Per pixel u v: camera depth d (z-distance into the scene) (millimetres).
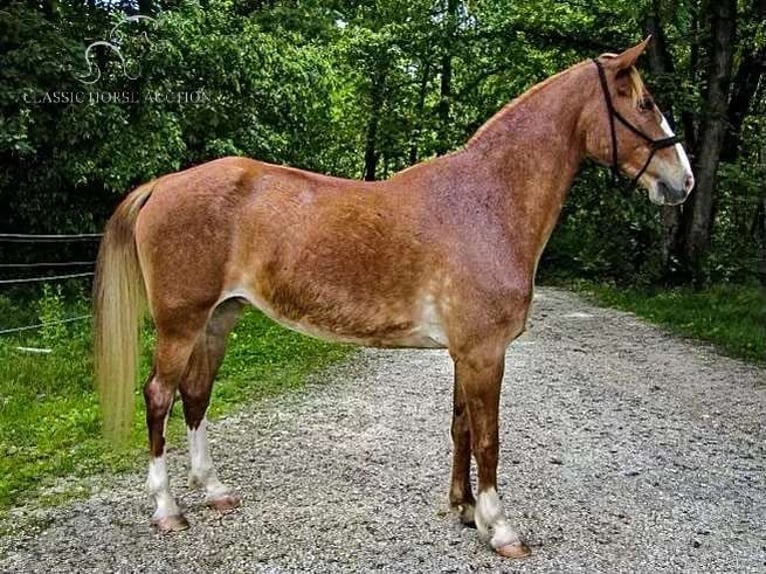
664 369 7703
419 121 19031
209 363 3838
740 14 13367
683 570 3244
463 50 16281
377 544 3449
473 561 3295
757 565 3311
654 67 13227
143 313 3699
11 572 3150
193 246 3428
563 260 18531
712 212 13977
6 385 5910
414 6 18188
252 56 10961
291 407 5957
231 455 4738
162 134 9672
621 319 11273
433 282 3271
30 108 8883
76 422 5145
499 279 3242
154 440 3564
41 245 10414
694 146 13820
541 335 9766
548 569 3230
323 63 12930
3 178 9258
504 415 5805
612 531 3635
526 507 3920
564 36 14680
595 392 6641
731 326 9828
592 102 3467
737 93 14219
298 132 12555
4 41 8859
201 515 3756
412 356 8344
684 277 13305
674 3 12344
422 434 5254
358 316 3355
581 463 4660
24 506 3855
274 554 3340
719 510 3934
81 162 9141
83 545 3410
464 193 3334
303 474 4391
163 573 3158
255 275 3434
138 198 3625
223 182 3471
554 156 3432
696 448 5043
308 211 3373
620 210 13656
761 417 5910
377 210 3344
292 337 8922
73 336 7836
